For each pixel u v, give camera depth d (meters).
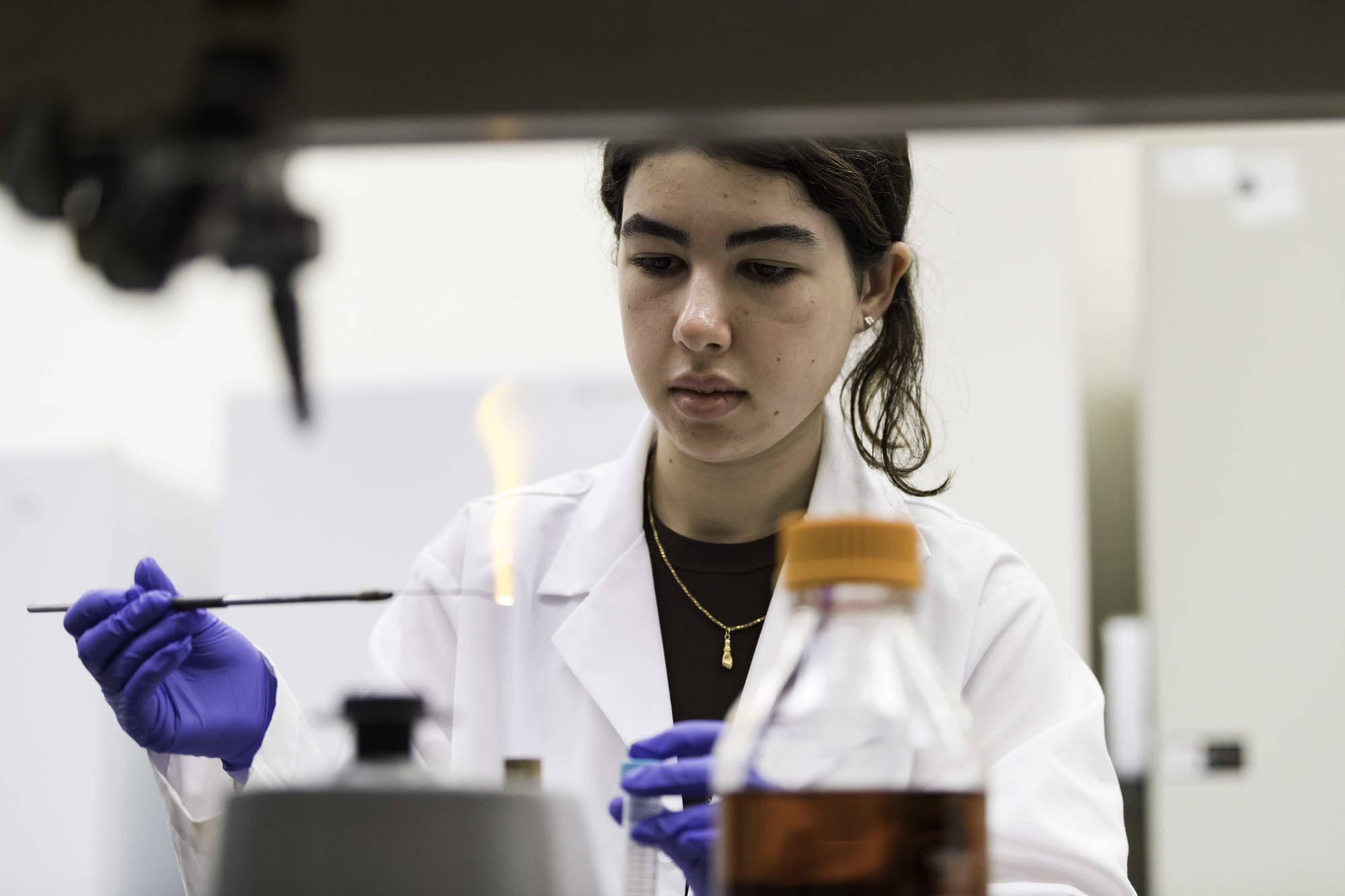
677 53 0.48
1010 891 1.04
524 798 0.55
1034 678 1.32
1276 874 2.51
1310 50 0.47
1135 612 3.18
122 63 0.48
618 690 1.32
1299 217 2.61
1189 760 2.55
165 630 1.04
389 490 2.71
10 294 3.12
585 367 2.93
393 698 0.58
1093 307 3.25
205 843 1.18
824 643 0.60
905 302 1.46
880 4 0.48
